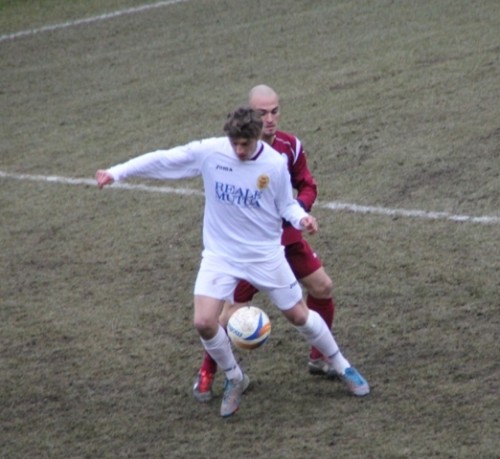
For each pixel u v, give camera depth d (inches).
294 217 773.9
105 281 1084.5
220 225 783.7
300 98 1557.6
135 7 2174.0
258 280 787.4
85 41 1989.4
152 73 1765.5
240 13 2043.6
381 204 1198.3
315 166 1318.9
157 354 924.6
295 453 753.0
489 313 941.2
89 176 1373.0
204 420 812.6
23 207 1300.4
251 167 761.6
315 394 836.6
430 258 1059.3
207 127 1493.6
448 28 1781.5
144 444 785.6
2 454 785.6
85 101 1665.8
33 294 1068.5
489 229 1107.9
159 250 1146.0
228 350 797.9
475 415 781.3
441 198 1195.3
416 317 947.3
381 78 1594.5
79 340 962.1
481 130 1363.2
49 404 855.1
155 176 789.2
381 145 1357.0
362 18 1904.5
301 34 1863.9
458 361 865.5
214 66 1759.4
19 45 2006.6
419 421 780.0
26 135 1547.7
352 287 1016.9
